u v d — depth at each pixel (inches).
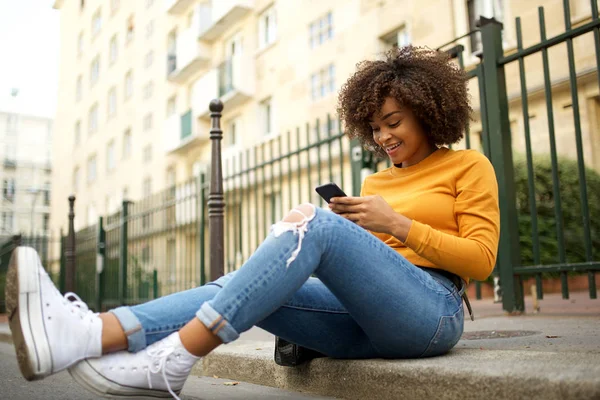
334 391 64.2
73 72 956.0
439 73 65.0
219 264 133.2
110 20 827.4
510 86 301.7
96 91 861.2
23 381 92.0
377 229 58.0
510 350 64.8
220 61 579.5
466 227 59.6
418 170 66.0
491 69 134.7
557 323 109.5
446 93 64.4
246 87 516.7
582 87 275.4
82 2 943.0
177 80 644.7
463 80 68.0
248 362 79.7
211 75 553.3
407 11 367.9
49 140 1540.4
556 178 121.5
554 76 282.7
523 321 117.3
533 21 294.5
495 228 59.5
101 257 308.5
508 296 133.3
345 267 53.7
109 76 821.2
